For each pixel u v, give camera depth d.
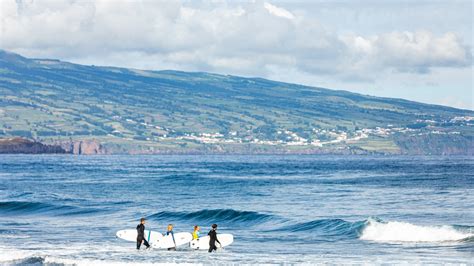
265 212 86.50
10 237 62.47
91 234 65.12
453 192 120.38
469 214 80.44
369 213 83.50
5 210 91.12
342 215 81.50
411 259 48.41
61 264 45.78
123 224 74.50
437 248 53.94
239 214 77.00
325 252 52.91
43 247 55.53
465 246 54.62
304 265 46.22
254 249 55.28
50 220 79.69
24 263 46.25
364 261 47.72
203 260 49.00
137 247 55.09
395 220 74.81
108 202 102.62
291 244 58.34
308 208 91.88
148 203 101.94
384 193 120.75
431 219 75.56
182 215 80.19
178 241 57.12
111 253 52.62
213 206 96.62
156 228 71.56
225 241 56.97
